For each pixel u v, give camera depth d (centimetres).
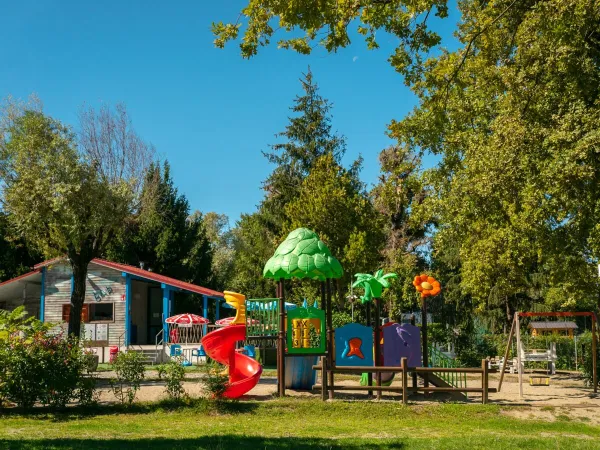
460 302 4288
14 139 2133
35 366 1436
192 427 1277
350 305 3659
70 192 2005
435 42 1265
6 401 1498
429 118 1580
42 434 1139
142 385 1881
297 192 4503
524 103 1653
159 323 4031
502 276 2370
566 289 1955
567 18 1470
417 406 1563
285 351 1758
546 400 1691
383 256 4344
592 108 1477
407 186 2395
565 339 2820
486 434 1252
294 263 1747
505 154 1572
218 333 1802
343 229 3559
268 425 1338
